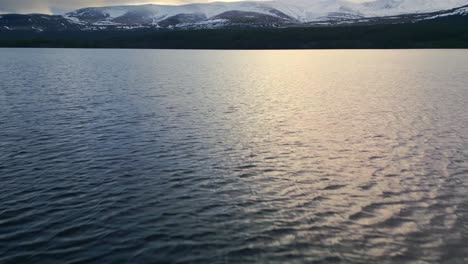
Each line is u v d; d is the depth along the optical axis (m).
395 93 60.38
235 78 84.06
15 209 19.52
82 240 16.78
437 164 26.98
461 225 18.61
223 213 19.52
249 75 91.38
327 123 39.50
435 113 44.19
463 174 25.06
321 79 82.62
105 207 19.95
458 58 143.12
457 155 28.86
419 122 39.72
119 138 32.91
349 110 46.50
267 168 26.20
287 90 64.62
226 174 24.95
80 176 24.14
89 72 94.56
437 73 92.19
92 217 18.84
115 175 24.42
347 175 25.02
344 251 16.42
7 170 24.92
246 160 27.77
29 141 31.48
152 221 18.53
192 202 20.73
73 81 74.19
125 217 18.91
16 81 72.00
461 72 93.94
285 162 27.47
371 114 44.06
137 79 79.94
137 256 15.70
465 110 45.69
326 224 18.61
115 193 21.69
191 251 16.12
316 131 36.22
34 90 60.31
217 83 74.31
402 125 38.47
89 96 55.03
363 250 16.52
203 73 95.44
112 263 15.23
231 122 39.69
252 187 22.92
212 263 15.35
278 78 84.75
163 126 37.47
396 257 16.06
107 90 61.88
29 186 22.45
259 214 19.50
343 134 35.12
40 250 15.99
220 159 27.86
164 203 20.53
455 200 21.30
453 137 33.78
